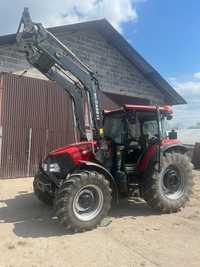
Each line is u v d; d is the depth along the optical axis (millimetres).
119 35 13625
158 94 16766
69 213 5633
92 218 5809
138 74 15625
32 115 11375
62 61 6715
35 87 11445
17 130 10992
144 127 7152
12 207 7305
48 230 5828
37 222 6281
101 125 6715
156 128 7203
